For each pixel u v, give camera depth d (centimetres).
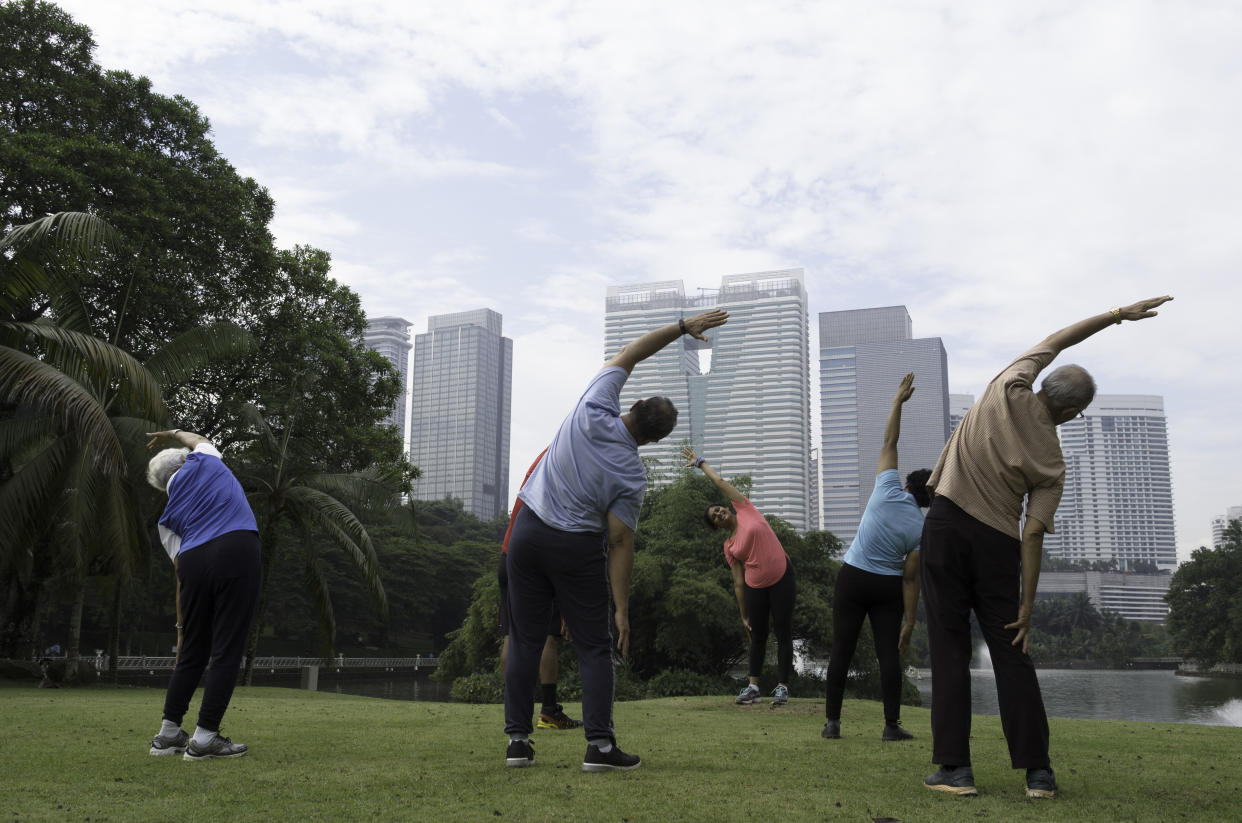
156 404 1255
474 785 282
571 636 337
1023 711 289
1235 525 7531
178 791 268
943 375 18900
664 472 3266
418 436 19288
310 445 1986
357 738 416
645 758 356
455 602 6581
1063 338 334
